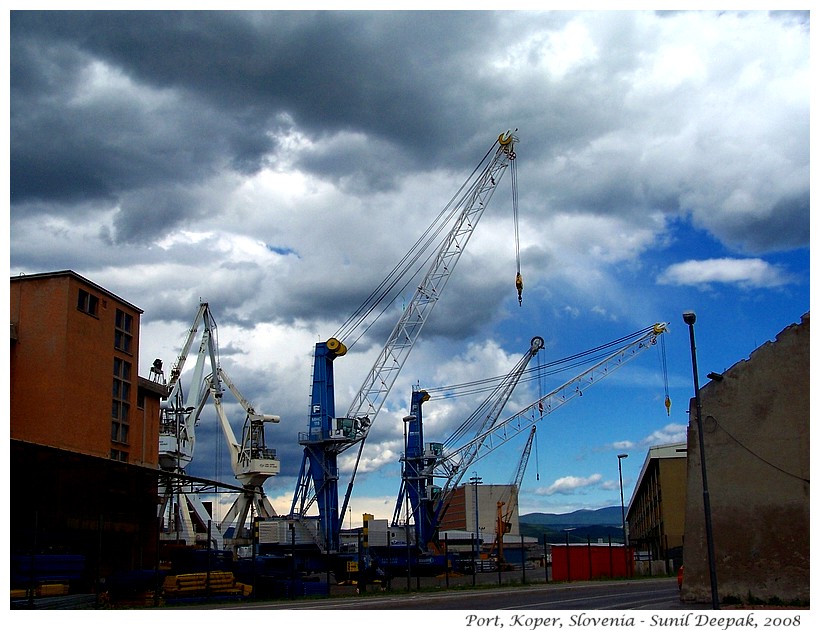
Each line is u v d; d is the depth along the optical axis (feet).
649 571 245.04
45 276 166.50
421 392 371.76
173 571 170.60
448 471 356.59
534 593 143.43
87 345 170.09
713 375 108.88
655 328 349.82
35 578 119.85
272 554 288.10
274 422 351.87
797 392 103.40
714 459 106.73
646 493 426.51
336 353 315.58
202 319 363.56
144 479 158.51
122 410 183.42
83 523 141.69
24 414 159.94
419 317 315.78
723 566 103.40
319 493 301.43
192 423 336.49
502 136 295.89
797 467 101.60
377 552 307.58
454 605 117.91
